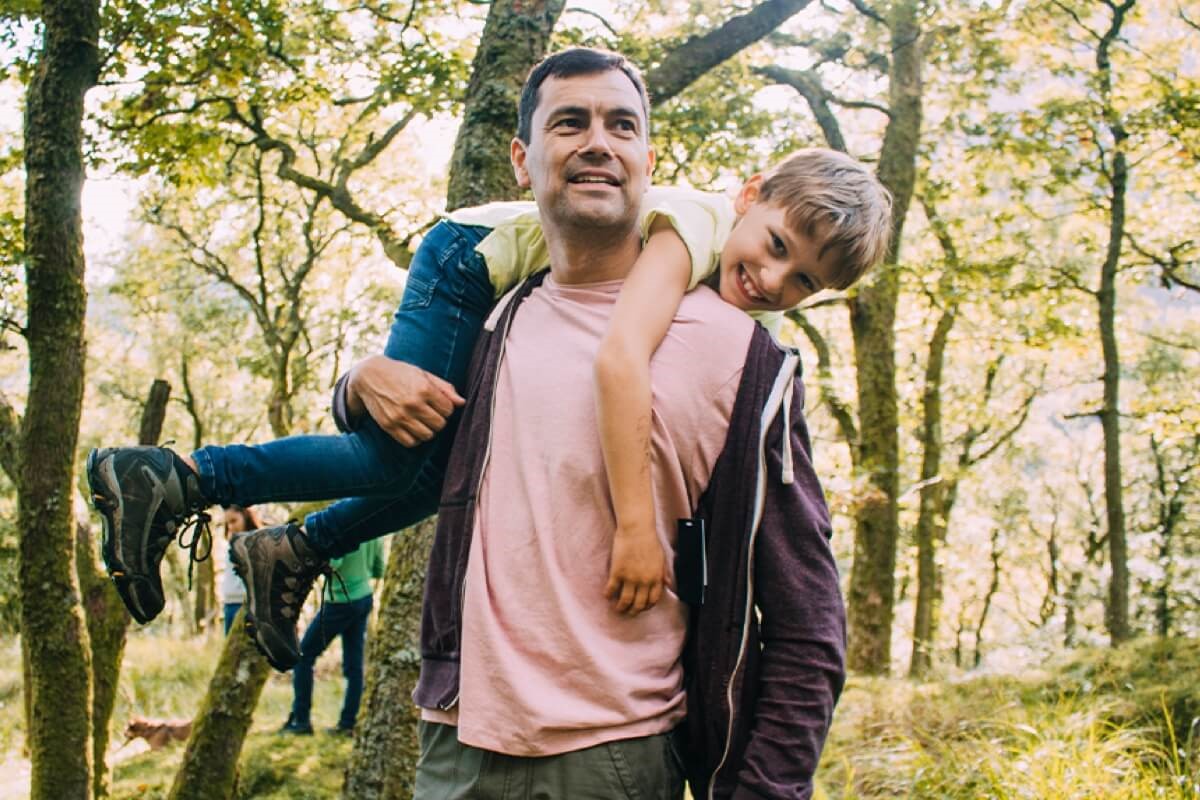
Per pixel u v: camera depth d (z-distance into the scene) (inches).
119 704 322.0
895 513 490.3
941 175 557.6
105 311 814.5
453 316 73.2
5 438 173.3
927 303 577.0
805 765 58.9
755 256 68.0
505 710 57.8
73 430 156.4
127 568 72.7
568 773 57.2
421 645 64.6
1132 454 932.0
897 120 506.9
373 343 718.5
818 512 62.0
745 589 60.5
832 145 504.1
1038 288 515.5
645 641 59.9
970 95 543.2
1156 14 534.6
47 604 156.0
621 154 63.2
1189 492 818.8
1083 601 917.2
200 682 398.0
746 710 61.0
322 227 619.8
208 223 637.9
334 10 322.3
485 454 62.8
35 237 150.4
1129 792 141.9
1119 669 260.7
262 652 81.0
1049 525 1074.7
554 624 58.6
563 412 61.0
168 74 260.2
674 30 395.5
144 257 735.7
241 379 945.5
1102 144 505.0
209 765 185.0
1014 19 492.7
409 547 167.2
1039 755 152.9
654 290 62.6
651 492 59.2
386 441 73.5
